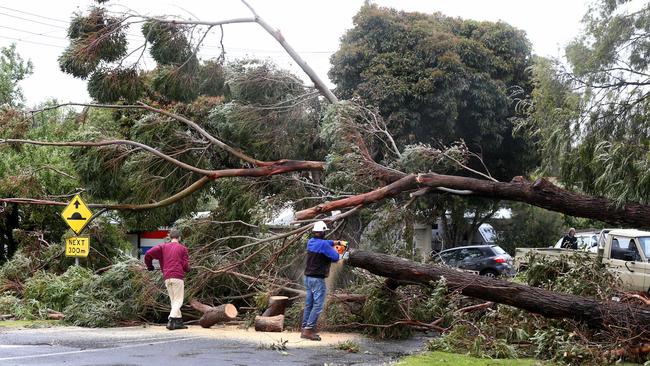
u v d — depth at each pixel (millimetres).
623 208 9148
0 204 17922
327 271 9195
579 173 9430
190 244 11656
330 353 8094
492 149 23656
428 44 22188
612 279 9812
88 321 10453
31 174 14164
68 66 12219
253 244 11180
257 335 9531
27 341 8711
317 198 12156
